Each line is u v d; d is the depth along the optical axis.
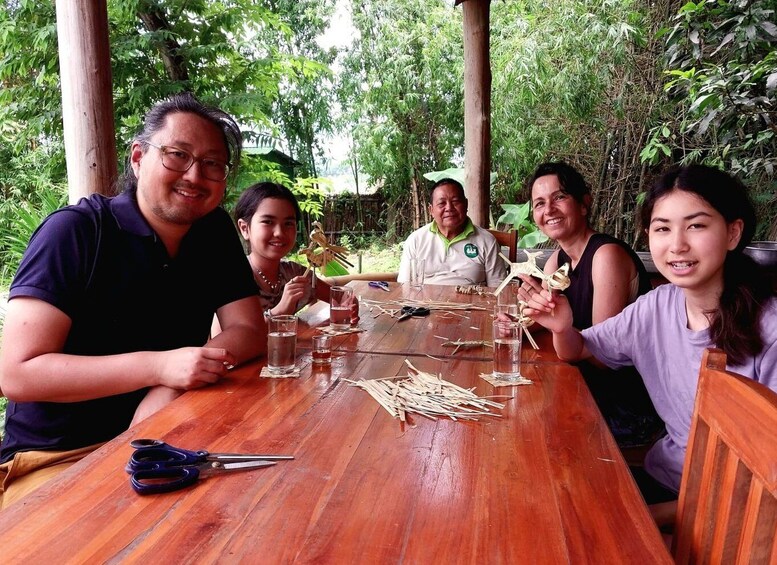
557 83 6.91
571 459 1.10
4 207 7.28
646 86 6.59
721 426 0.97
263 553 0.79
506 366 1.62
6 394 1.50
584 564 0.78
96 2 2.76
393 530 0.85
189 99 1.66
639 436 2.16
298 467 1.05
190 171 1.61
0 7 5.55
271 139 11.25
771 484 0.79
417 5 9.80
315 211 8.53
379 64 9.87
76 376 1.47
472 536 0.84
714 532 0.98
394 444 1.16
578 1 6.72
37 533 0.83
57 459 1.57
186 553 0.78
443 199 3.85
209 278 1.90
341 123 11.04
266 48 10.19
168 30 6.00
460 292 3.19
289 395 1.45
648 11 6.46
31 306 1.51
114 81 5.82
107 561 0.76
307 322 2.39
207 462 1.04
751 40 3.53
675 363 1.62
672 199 1.45
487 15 4.71
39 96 6.06
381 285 3.34
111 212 1.67
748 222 1.45
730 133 4.02
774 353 1.38
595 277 2.28
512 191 8.62
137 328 1.71
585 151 7.39
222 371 1.53
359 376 1.63
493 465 1.07
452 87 9.60
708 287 1.50
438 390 1.50
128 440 1.16
